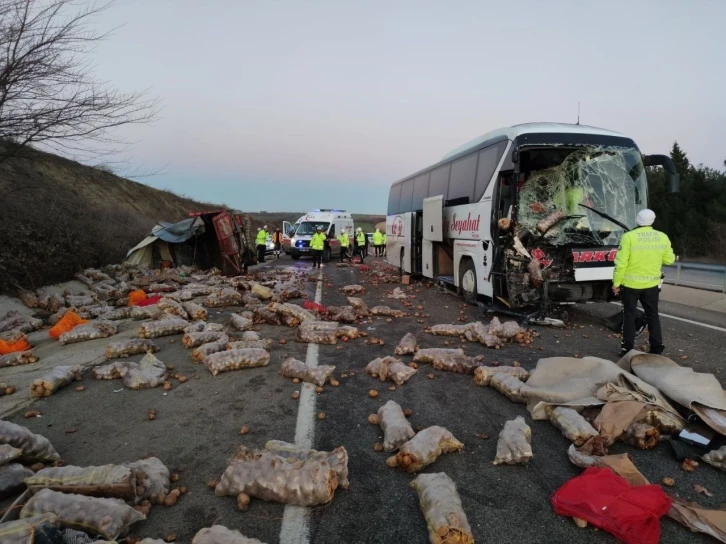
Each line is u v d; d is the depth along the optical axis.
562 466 4.00
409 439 4.27
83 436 4.63
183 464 4.05
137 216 29.48
